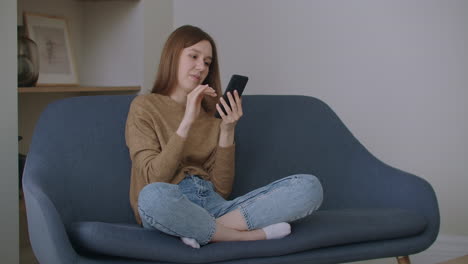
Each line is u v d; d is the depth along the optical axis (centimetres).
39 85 248
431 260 269
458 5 263
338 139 219
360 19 274
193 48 191
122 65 285
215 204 176
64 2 278
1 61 194
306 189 162
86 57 292
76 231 142
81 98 199
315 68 283
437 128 269
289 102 226
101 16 288
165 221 146
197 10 304
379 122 275
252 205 163
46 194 151
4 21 194
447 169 269
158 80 195
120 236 142
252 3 292
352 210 185
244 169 212
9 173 198
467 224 268
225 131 188
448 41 265
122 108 203
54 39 262
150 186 149
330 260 166
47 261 145
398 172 201
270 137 218
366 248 170
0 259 196
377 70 274
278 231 158
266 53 291
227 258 152
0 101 194
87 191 183
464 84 265
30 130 262
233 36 297
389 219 174
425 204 188
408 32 269
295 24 285
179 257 146
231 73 299
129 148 182
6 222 198
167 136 184
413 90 270
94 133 193
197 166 191
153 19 288
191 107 171
